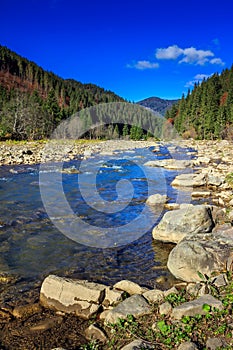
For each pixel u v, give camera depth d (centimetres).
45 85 11862
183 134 6562
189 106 7094
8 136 4638
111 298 519
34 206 1187
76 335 447
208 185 1566
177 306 450
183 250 618
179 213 840
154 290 529
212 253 597
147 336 409
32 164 2342
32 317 498
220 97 7375
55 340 436
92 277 644
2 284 607
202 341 381
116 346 403
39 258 734
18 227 948
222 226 769
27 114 4950
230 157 2783
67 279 557
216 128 5888
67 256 749
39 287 598
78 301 513
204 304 438
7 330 462
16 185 1559
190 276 596
